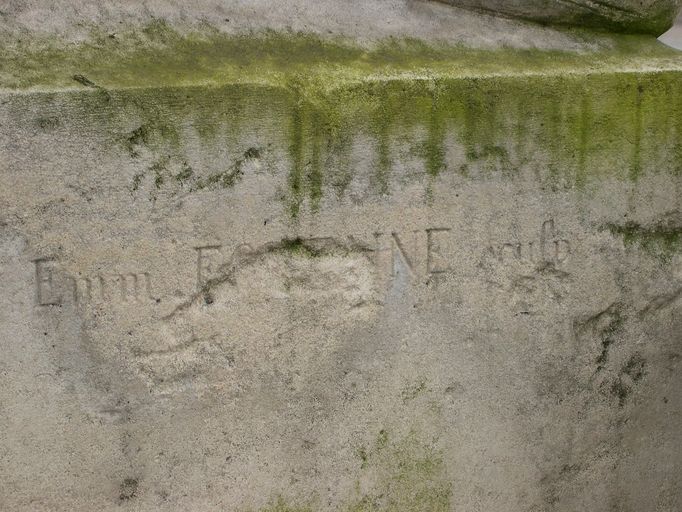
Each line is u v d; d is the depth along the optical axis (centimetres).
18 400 142
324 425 161
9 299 137
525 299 167
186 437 153
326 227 150
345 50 150
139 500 153
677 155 169
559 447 179
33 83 130
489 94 152
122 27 141
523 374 172
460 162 154
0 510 146
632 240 172
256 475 160
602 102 160
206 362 151
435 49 156
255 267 149
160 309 146
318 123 144
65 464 147
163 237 142
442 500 173
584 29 171
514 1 163
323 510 166
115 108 134
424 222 156
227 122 140
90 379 145
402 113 149
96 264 140
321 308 155
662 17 173
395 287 158
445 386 167
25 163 132
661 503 193
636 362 181
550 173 161
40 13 138
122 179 137
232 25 147
